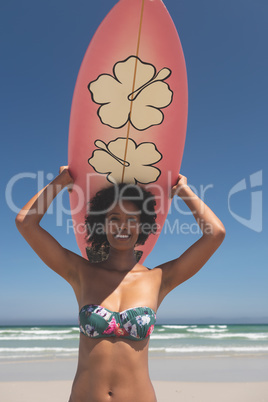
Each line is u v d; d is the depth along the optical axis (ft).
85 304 7.01
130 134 8.98
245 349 42.52
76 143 9.08
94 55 8.20
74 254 7.69
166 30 7.86
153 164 9.33
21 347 46.47
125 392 6.46
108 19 7.81
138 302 6.99
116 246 7.61
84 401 6.51
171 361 32.42
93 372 6.56
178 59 8.22
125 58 8.12
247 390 21.34
